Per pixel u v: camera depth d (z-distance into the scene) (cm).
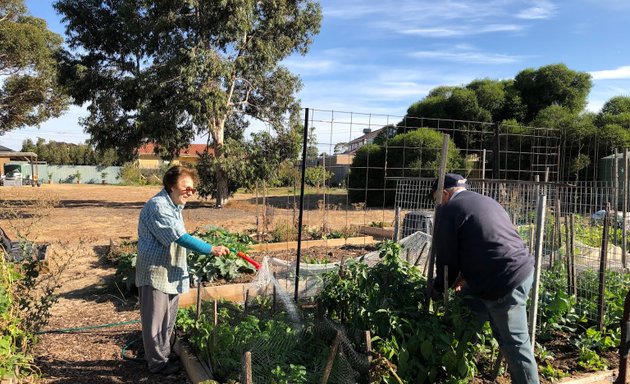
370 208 2248
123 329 482
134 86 1942
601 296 454
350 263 421
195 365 362
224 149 2059
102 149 2112
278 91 2239
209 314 395
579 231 710
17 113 2711
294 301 483
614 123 2133
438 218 343
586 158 1698
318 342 349
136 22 1923
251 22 1992
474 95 2431
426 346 321
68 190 3453
